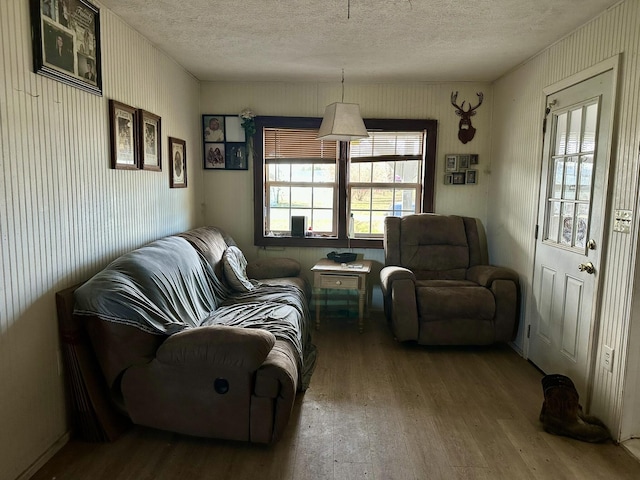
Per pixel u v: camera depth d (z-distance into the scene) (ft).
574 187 9.05
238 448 7.15
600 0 7.62
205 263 10.49
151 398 7.02
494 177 13.67
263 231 14.57
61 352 6.95
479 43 10.11
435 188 14.37
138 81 9.56
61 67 6.76
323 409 8.44
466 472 6.64
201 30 9.38
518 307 11.50
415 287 11.46
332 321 14.07
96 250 7.92
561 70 9.67
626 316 7.27
